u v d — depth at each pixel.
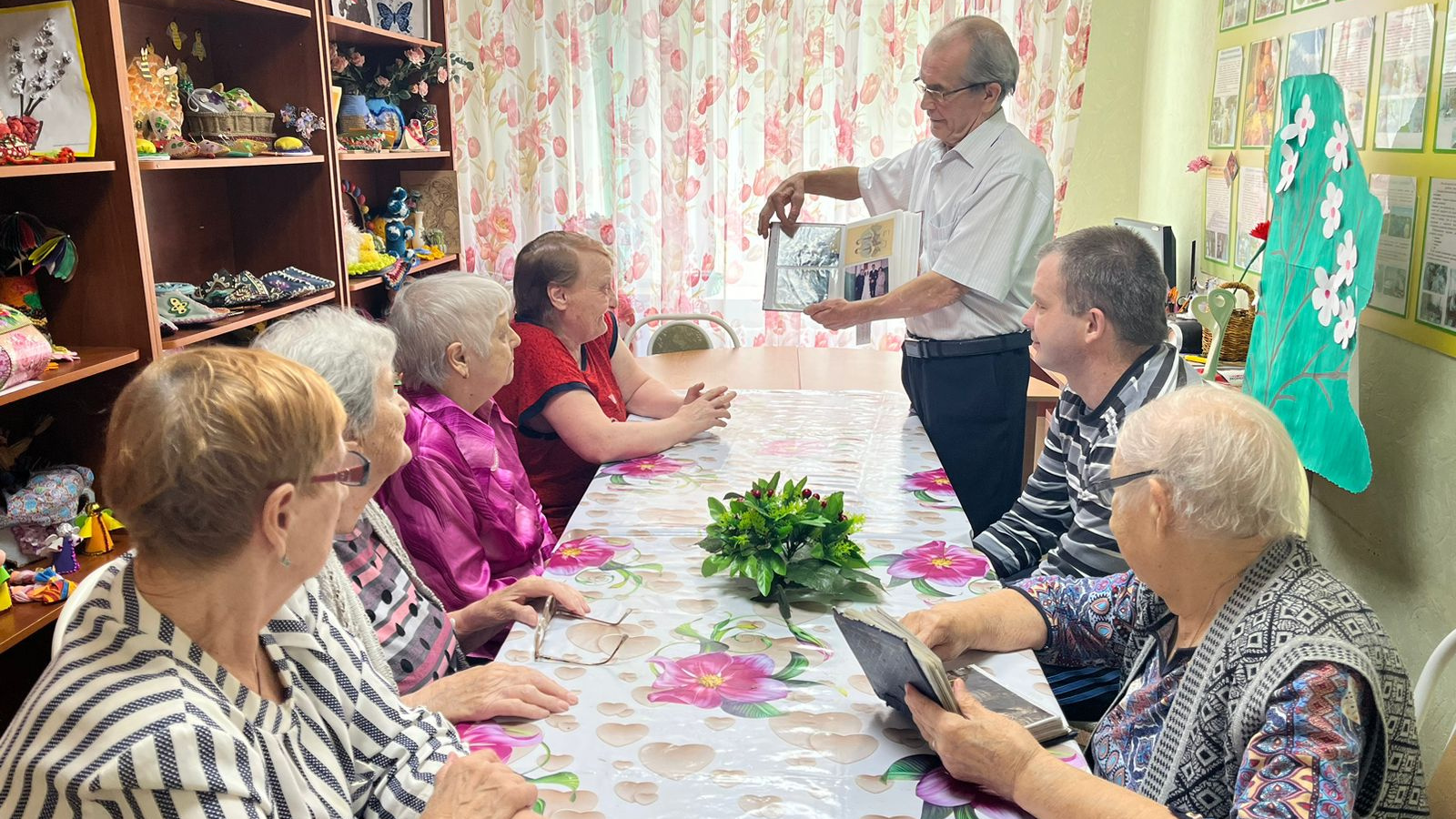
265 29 3.15
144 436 0.85
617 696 1.30
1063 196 4.27
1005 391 2.73
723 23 4.23
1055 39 4.16
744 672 1.36
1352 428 2.12
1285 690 1.06
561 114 4.36
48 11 2.20
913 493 2.06
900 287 2.66
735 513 1.62
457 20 4.29
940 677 1.10
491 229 4.50
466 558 1.79
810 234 2.74
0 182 2.30
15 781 0.82
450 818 1.04
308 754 1.05
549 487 2.40
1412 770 1.15
